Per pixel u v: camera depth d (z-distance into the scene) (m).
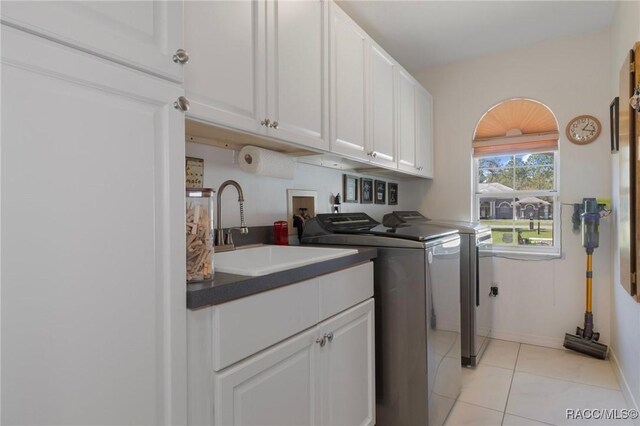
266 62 1.40
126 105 0.77
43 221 0.63
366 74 2.16
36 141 0.63
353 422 1.58
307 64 1.65
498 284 3.26
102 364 0.72
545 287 3.08
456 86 3.40
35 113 0.63
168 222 0.85
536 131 3.14
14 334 0.60
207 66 1.15
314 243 2.04
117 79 0.75
